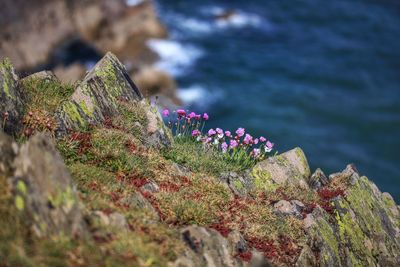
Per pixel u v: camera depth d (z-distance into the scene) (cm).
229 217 1419
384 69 5569
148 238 1097
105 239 1027
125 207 1205
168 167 1534
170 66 4894
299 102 4778
